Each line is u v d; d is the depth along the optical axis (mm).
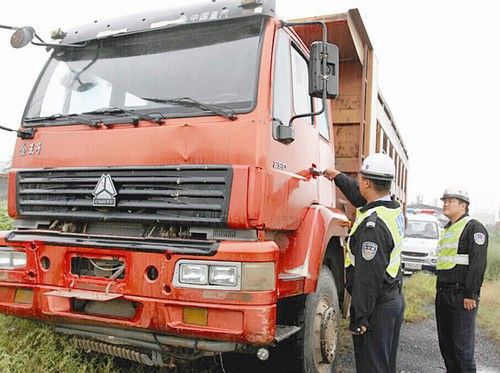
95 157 3611
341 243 4758
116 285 3340
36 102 4188
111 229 3639
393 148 9445
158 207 3344
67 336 3922
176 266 3172
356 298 3229
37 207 3809
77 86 4082
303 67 4332
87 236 3549
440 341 4859
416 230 15570
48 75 4273
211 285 3084
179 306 3148
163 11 4035
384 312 3348
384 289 3373
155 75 3811
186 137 3357
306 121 4258
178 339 3238
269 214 3301
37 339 3873
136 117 3531
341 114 6039
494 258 15398
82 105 4000
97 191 3537
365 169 3541
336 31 5324
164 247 3217
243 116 3312
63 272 3533
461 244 4660
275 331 3232
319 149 4590
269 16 3650
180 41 3869
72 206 3656
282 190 3529
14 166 3969
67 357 3725
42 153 3842
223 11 3762
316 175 4406
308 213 4074
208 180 3238
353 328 3250
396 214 3416
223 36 3729
